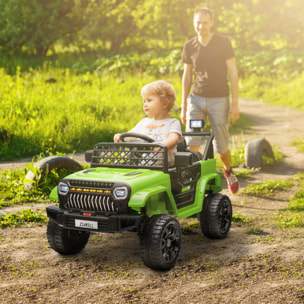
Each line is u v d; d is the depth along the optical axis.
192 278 3.92
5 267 4.20
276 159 9.54
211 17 6.48
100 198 3.95
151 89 4.63
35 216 5.69
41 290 3.72
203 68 6.53
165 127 4.66
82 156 10.04
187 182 4.62
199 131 5.43
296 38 32.09
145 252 3.97
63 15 32.62
